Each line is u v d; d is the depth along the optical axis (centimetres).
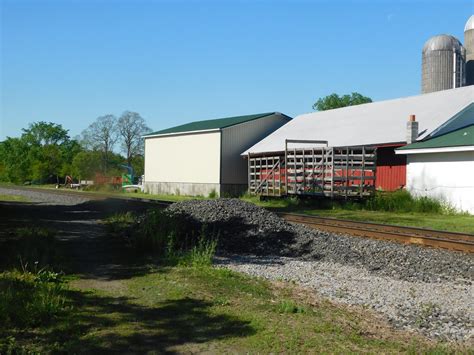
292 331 634
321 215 2203
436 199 2388
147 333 636
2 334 611
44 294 769
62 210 2450
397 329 658
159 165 4959
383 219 2020
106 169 6241
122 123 7025
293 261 1161
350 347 580
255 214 1539
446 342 608
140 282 927
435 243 1295
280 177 2959
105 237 1509
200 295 820
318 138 3600
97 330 643
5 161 9219
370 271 1039
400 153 2647
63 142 10975
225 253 1285
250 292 842
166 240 1335
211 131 4281
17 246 1239
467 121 2878
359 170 2617
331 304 777
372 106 3894
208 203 1678
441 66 4566
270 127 4494
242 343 599
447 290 869
